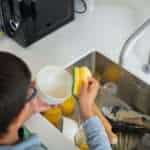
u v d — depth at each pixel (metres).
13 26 1.35
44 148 0.91
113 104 1.42
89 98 1.03
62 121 1.23
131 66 1.31
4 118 0.70
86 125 0.98
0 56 0.73
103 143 0.95
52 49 1.35
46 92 1.02
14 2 1.27
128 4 1.52
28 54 1.33
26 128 0.95
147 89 1.32
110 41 1.38
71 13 1.43
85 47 1.36
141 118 1.36
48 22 1.39
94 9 1.50
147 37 1.39
